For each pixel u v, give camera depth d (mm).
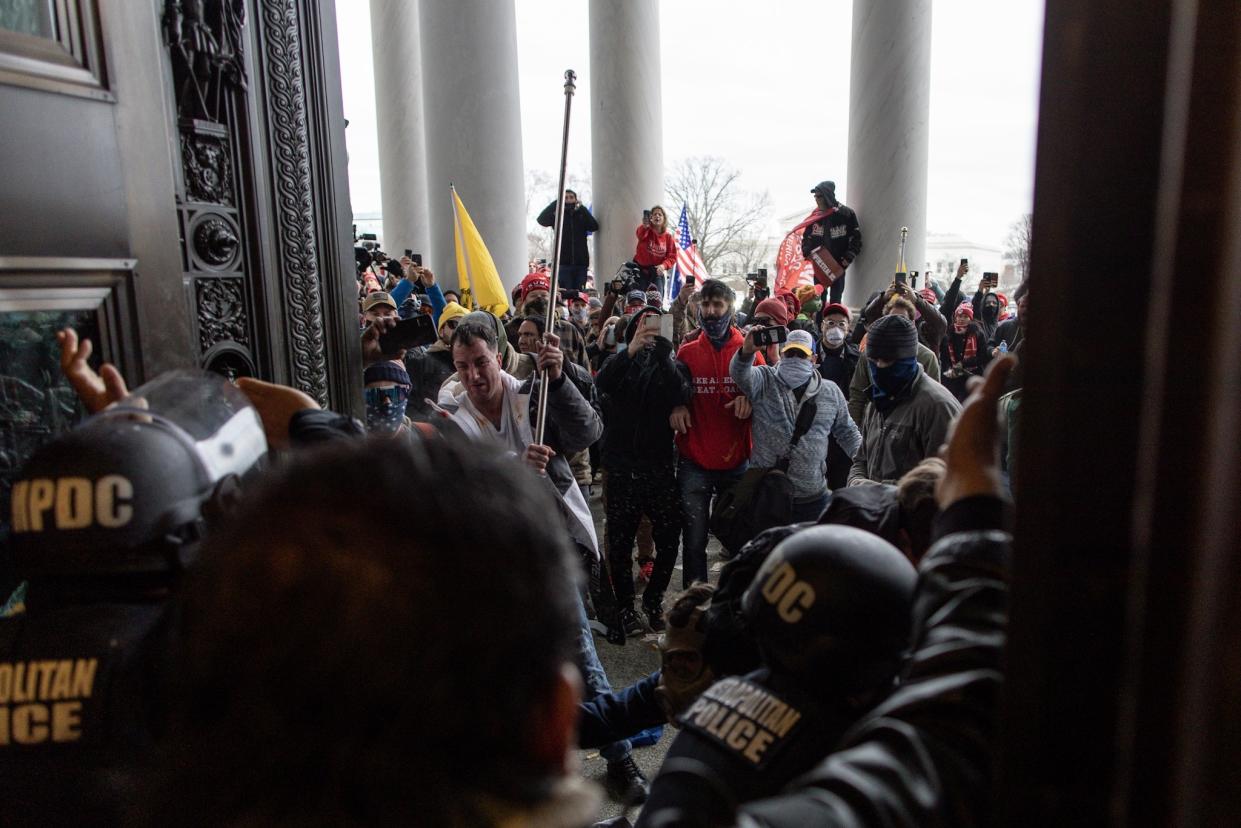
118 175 1502
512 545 474
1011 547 534
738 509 3488
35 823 713
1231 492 411
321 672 428
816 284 8578
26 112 1329
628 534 3887
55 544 751
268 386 1258
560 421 2938
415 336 2703
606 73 10820
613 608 3775
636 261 9539
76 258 1411
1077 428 505
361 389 2453
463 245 5660
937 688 698
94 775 706
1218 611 417
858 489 1247
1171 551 444
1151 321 455
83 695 721
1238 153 410
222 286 1969
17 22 1317
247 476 866
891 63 9758
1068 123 488
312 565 438
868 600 862
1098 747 531
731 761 870
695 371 3877
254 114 2025
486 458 518
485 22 9680
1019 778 545
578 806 514
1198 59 416
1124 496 505
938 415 3002
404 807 438
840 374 5520
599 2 10727
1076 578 519
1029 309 511
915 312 5199
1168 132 443
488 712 456
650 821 823
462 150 9852
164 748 498
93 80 1439
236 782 440
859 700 893
